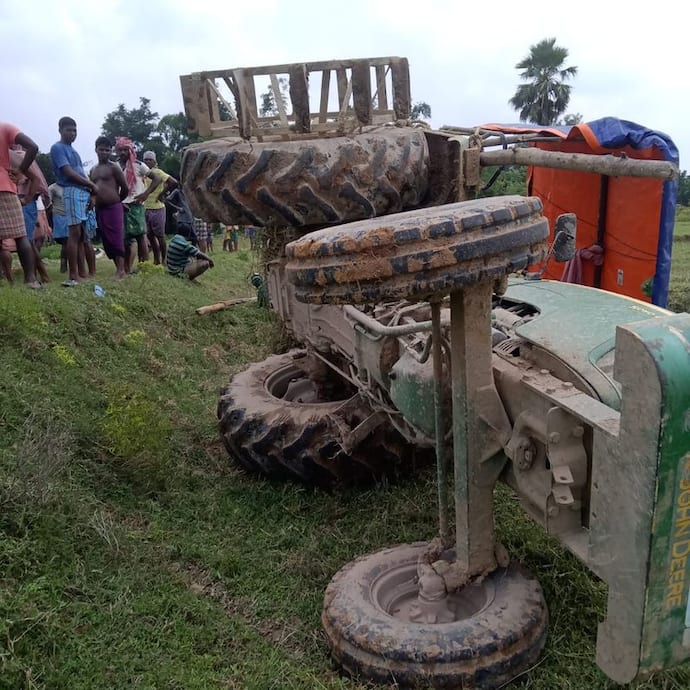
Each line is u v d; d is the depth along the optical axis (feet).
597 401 7.83
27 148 22.17
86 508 12.48
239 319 28.66
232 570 12.10
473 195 14.14
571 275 21.07
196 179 13.08
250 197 12.43
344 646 9.30
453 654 8.66
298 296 7.97
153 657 9.56
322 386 16.60
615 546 7.14
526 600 9.32
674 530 6.68
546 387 8.36
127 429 14.76
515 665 8.83
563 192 21.54
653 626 7.00
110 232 28.45
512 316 10.84
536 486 8.70
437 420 9.57
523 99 108.88
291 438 14.47
